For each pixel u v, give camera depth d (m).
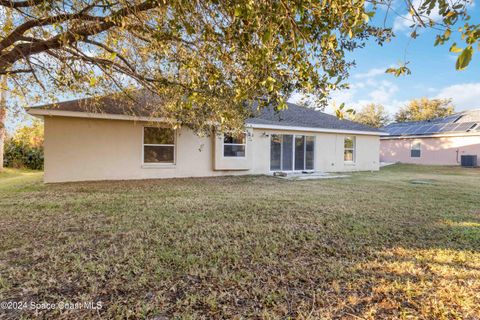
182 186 8.41
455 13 1.73
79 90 5.57
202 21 2.76
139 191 7.40
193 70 3.36
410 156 22.55
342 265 2.96
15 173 14.05
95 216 4.80
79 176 9.16
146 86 5.66
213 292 2.40
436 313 2.16
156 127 10.23
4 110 8.83
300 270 2.83
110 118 9.11
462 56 1.40
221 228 4.15
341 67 3.36
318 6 2.03
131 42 4.85
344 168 14.81
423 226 4.38
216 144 11.06
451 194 7.33
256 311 2.14
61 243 3.51
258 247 3.42
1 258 3.04
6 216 4.76
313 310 2.17
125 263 2.93
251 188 8.13
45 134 8.73
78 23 3.56
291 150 13.26
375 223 4.51
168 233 3.92
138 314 2.08
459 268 2.93
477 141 18.34
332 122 15.27
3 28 3.84
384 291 2.46
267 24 2.06
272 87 2.41
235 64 3.14
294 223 4.47
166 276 2.66
